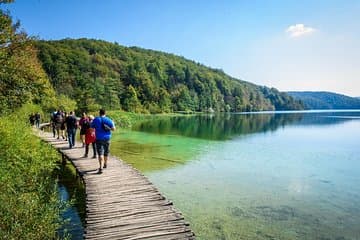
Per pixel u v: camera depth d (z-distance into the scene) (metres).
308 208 10.49
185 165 17.14
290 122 64.94
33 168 10.16
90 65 125.94
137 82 117.38
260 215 9.77
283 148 24.83
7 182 7.48
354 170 16.58
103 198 8.79
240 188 12.78
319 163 18.55
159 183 13.29
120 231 6.62
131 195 9.06
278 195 11.91
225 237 8.11
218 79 172.62
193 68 183.62
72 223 8.27
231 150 23.05
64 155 15.39
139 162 17.72
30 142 12.46
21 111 23.48
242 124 57.72
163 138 30.14
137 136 31.61
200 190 12.35
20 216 5.84
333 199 11.52
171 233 6.54
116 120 43.88
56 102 45.50
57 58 116.88
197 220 9.23
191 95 138.75
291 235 8.34
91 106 61.19
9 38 16.03
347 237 8.28
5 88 16.62
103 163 13.34
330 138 32.97
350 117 91.00
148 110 102.31
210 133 37.16
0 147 9.72
